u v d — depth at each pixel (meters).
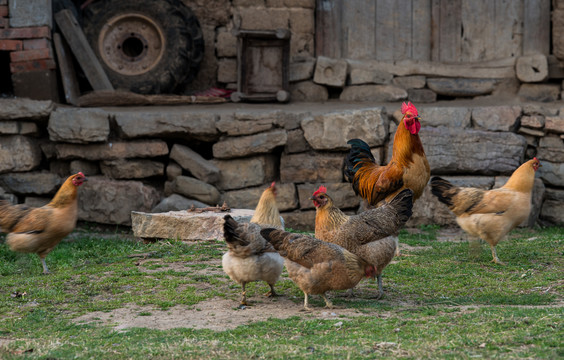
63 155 15.24
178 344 5.80
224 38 18.58
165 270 9.41
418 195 9.72
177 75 17.84
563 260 9.71
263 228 7.20
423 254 10.42
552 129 15.04
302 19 18.38
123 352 5.56
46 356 5.51
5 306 7.74
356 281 7.04
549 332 5.67
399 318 6.64
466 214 9.39
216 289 8.34
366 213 7.68
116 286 8.55
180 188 14.88
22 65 16.19
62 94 17.22
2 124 14.80
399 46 18.58
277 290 8.30
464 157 14.88
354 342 5.68
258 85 17.45
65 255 11.09
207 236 11.25
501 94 17.97
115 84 17.62
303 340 5.88
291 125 15.24
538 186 14.59
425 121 15.52
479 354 5.13
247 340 5.93
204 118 15.20
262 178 15.30
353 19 18.52
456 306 7.25
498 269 9.27
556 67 17.55
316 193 7.71
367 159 10.30
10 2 16.05
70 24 16.86
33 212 8.91
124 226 15.06
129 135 15.09
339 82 17.94
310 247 6.97
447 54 18.50
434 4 18.45
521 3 18.12
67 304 7.80
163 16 17.78
